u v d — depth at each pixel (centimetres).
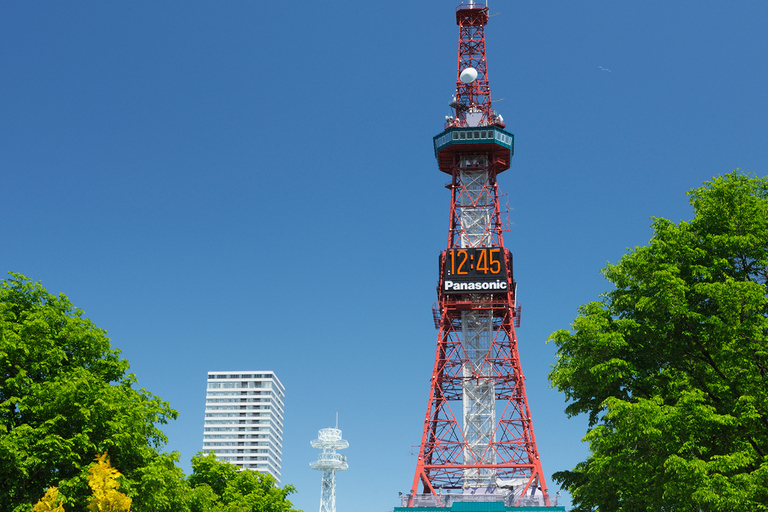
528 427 12462
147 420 5634
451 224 14300
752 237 4578
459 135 14788
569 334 5172
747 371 4391
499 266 13350
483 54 15988
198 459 8412
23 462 4519
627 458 4556
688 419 4184
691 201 5006
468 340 13400
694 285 4547
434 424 13100
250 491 8375
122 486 4941
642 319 5000
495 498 11906
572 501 5772
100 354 5566
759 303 4331
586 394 5266
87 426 4966
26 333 5062
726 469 3969
